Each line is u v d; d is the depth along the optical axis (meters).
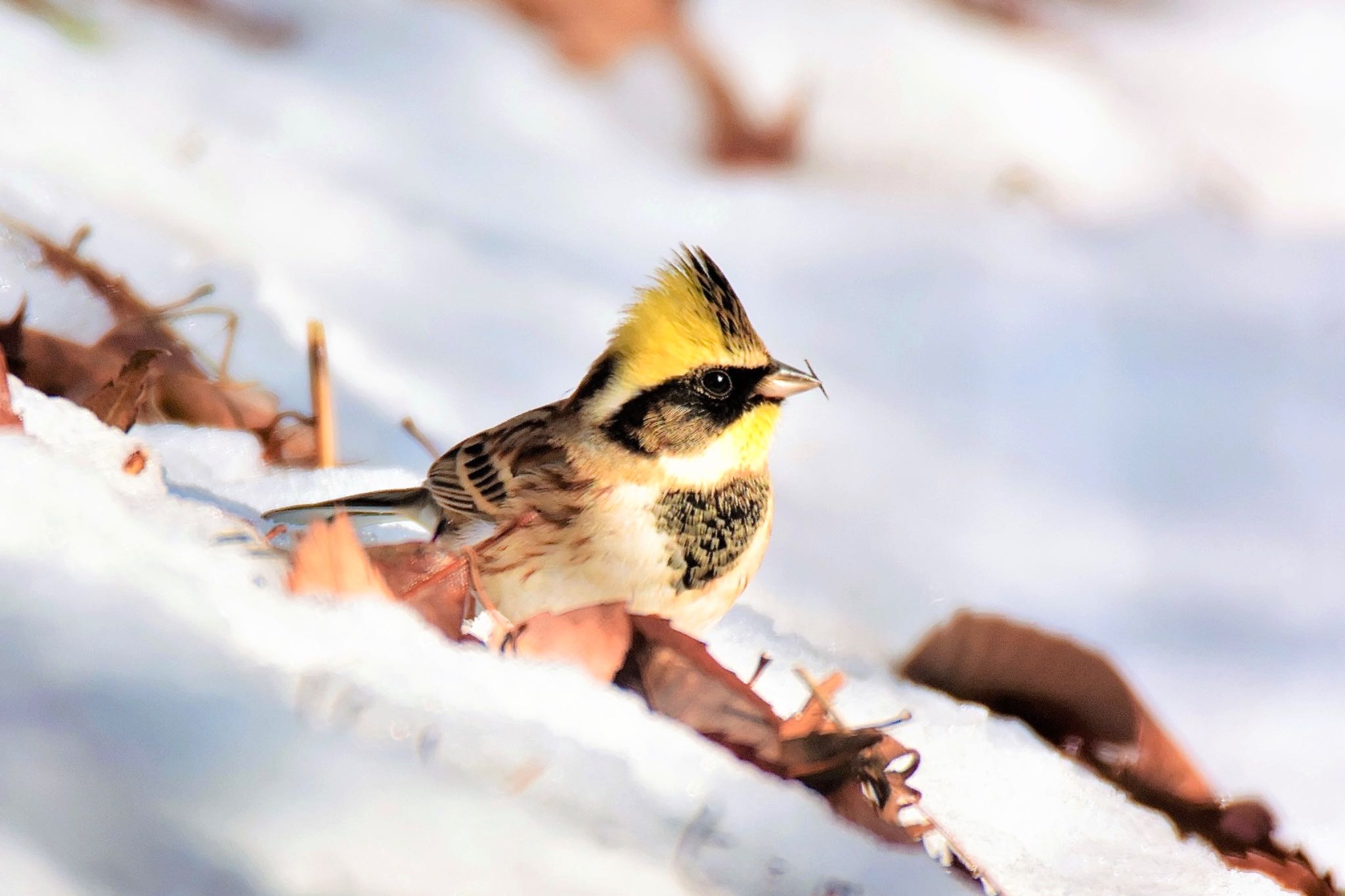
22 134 12.22
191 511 5.75
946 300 16.14
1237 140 19.69
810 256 16.55
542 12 18.59
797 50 18.78
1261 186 19.34
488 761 4.25
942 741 7.02
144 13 15.93
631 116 18.20
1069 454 14.11
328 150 15.12
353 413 10.22
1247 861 7.88
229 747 3.86
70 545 4.45
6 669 3.85
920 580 11.41
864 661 8.45
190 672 4.11
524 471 8.05
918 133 18.39
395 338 12.44
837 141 18.58
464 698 4.54
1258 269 17.89
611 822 4.23
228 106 14.95
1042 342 15.60
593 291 14.74
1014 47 20.08
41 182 11.16
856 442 13.53
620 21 18.48
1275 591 12.52
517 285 14.10
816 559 11.40
